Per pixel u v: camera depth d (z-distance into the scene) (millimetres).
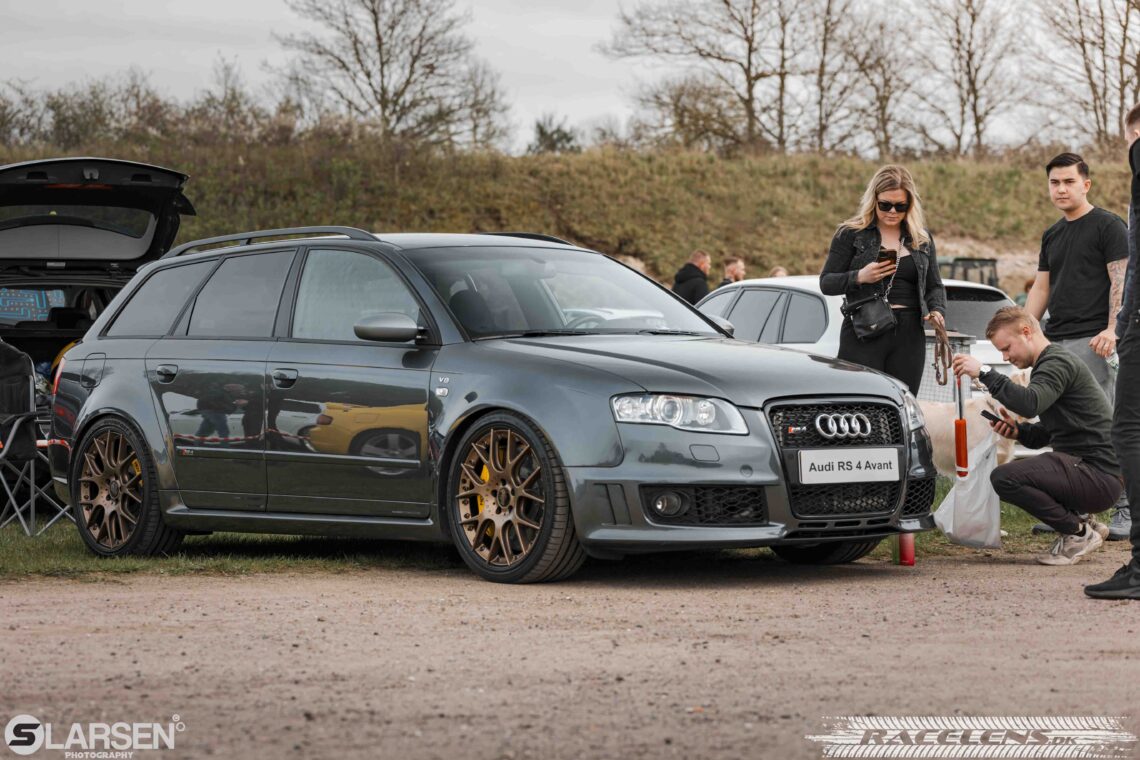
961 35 51031
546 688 3967
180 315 7941
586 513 6082
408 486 6695
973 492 7344
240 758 3240
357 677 4129
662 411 6090
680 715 3629
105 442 7949
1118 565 7047
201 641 4750
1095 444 7043
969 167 47844
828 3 50594
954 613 5359
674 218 42750
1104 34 50031
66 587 6336
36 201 10219
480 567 6461
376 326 6684
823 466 6242
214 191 40312
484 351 6590
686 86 51406
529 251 7598
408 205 41312
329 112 44625
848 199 45250
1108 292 8617
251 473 7289
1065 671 4195
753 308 11305
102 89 43906
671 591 6078
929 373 9859
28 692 3945
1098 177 46906
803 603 5664
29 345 10242
